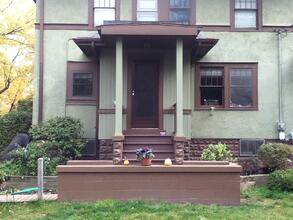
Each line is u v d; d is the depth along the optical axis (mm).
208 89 15852
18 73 23875
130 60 14320
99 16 15953
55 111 15602
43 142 13945
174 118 14055
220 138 15672
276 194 11102
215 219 8461
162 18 15969
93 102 15602
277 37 16109
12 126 17719
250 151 15664
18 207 9406
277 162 13148
